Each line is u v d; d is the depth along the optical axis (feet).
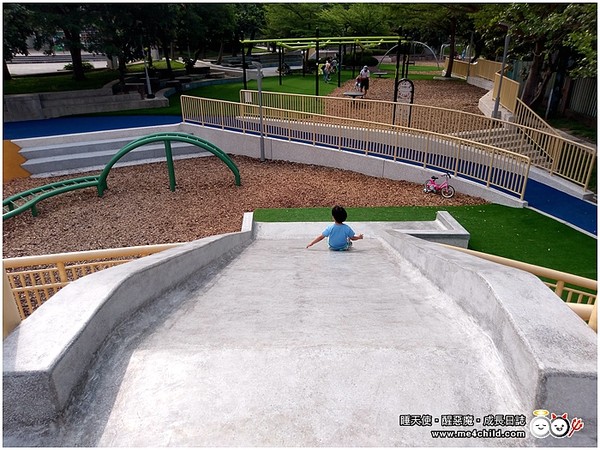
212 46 136.67
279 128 47.85
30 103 61.26
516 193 32.58
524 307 7.38
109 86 72.08
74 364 7.02
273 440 6.16
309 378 7.27
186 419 6.56
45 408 6.40
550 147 38.27
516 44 52.26
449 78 100.42
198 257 16.16
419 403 6.76
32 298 21.34
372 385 7.12
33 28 59.00
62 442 6.31
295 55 147.64
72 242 28.12
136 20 66.33
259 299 12.50
